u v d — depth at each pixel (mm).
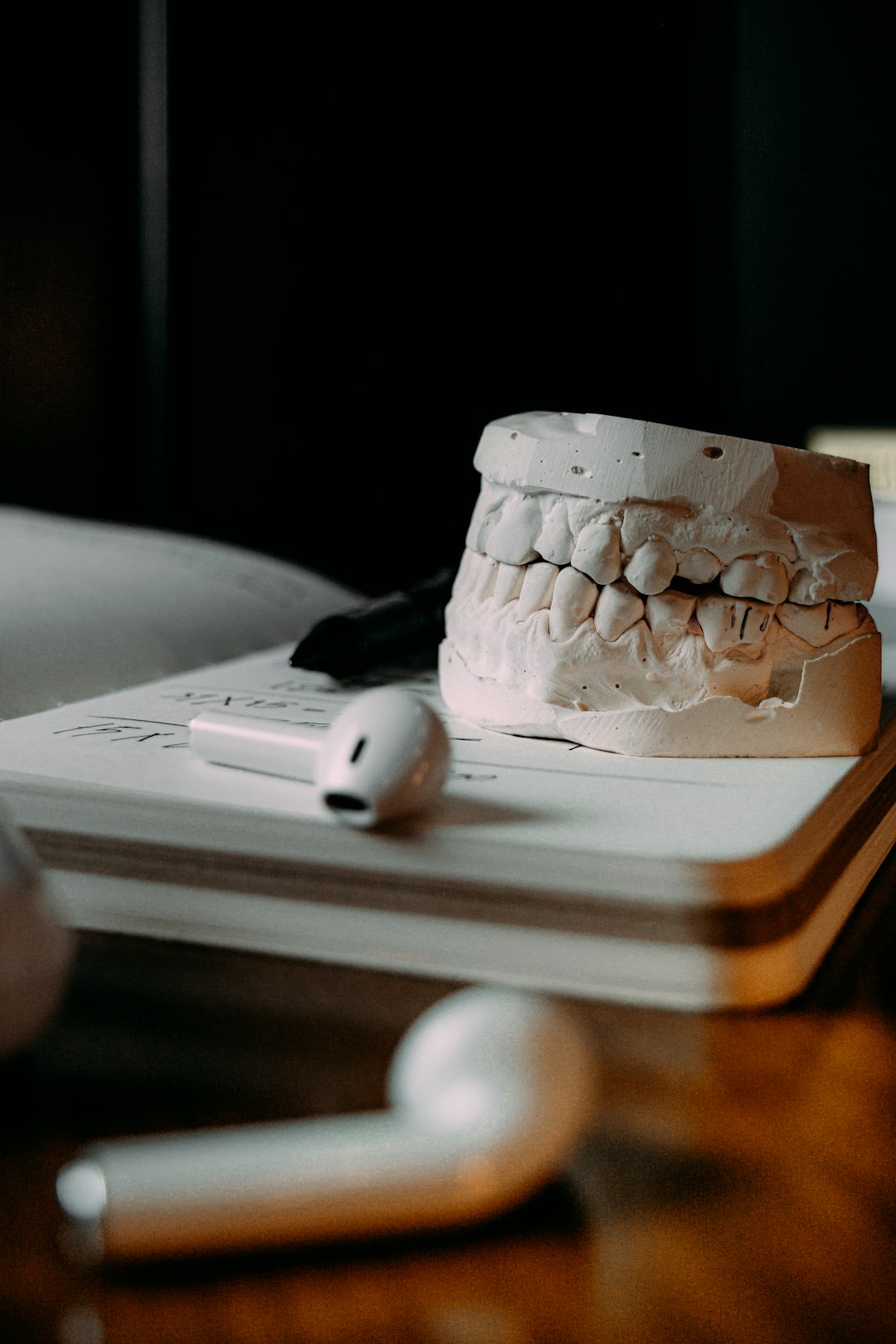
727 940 377
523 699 566
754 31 1127
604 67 1180
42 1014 318
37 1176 286
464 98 1210
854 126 1102
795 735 540
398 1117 281
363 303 1247
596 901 390
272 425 1263
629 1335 240
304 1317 246
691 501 531
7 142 1085
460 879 404
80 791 456
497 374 1239
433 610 765
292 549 1281
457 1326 244
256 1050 348
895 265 1105
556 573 556
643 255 1196
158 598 841
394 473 1266
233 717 498
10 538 890
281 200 1236
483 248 1226
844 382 1138
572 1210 280
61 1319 245
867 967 416
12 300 1111
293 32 1218
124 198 1188
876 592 908
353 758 417
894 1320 243
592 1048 356
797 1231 271
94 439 1199
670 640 545
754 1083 334
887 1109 320
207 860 434
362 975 409
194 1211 250
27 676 683
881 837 541
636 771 513
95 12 1146
